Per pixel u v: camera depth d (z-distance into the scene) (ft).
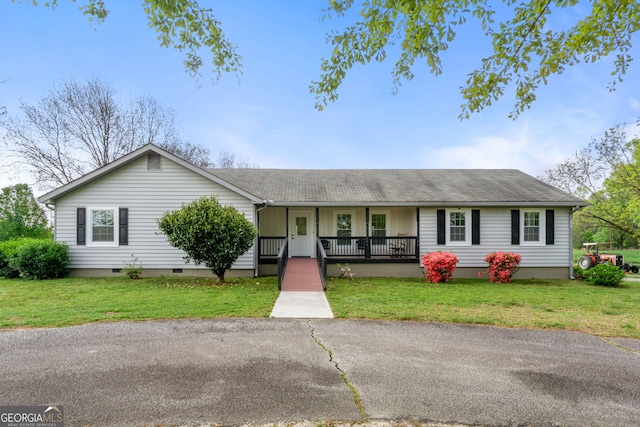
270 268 40.75
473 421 9.60
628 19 10.41
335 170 55.26
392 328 18.62
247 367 13.10
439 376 12.57
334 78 12.50
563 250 41.63
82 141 71.15
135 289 29.19
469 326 19.24
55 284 31.53
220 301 24.38
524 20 11.02
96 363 13.32
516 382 12.17
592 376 12.80
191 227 31.14
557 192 43.09
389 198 41.55
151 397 10.70
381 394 11.09
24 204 54.13
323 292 29.04
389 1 9.89
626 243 108.37
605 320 20.74
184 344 15.57
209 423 9.30
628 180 59.00
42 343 15.48
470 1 10.22
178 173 37.47
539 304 25.12
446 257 36.88
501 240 41.78
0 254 35.81
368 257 41.93
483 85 12.83
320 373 12.65
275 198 41.27
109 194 36.99
